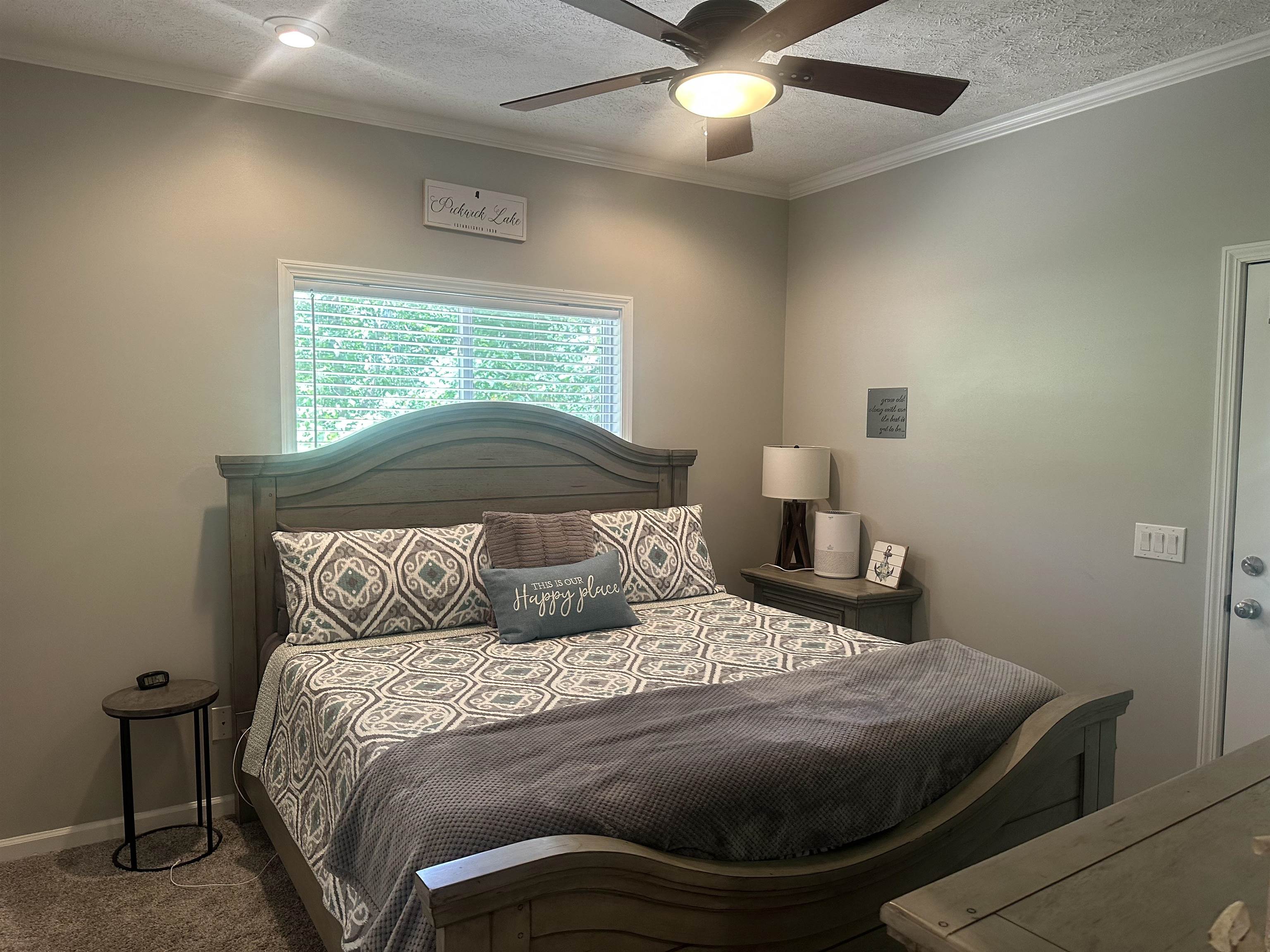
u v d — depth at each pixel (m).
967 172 3.44
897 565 3.67
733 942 1.59
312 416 3.18
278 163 3.03
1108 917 0.98
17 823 2.70
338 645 2.69
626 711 2.04
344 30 2.53
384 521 3.20
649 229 3.90
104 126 2.74
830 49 2.65
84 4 2.36
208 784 2.76
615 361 3.88
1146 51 2.65
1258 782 1.36
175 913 2.38
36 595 2.70
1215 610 2.69
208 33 2.55
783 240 4.32
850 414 4.01
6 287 2.62
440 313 3.44
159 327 2.85
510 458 3.46
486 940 1.30
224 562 3.00
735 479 4.24
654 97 3.07
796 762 1.72
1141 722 2.90
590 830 1.50
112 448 2.80
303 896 2.17
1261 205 2.58
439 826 1.48
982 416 3.41
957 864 1.92
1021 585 3.28
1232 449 2.65
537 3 2.35
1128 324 2.91
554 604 2.84
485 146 3.44
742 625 3.02
